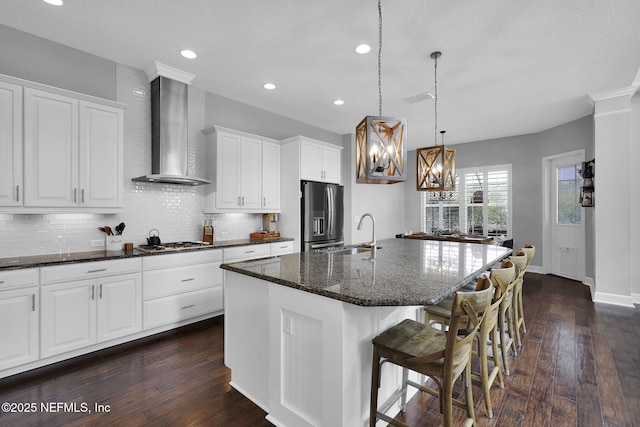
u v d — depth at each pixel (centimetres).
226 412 193
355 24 255
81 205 275
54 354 245
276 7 235
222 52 301
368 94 402
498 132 599
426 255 265
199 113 388
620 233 407
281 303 178
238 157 397
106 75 315
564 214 560
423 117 498
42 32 270
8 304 225
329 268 206
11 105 241
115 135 296
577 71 336
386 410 175
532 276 573
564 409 196
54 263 244
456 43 281
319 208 458
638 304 411
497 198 648
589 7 230
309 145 451
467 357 155
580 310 385
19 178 244
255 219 454
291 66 328
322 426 158
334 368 151
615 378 231
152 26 260
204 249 340
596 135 416
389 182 217
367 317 167
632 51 293
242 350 212
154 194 352
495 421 186
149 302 298
